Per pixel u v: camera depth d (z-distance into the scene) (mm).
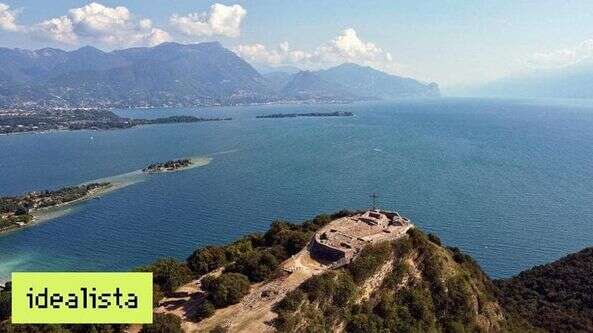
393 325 98812
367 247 109562
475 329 111875
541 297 156500
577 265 170625
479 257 187500
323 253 110938
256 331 83438
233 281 95000
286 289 95188
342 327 93938
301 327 86688
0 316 98188
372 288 104250
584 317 141875
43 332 83625
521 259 186250
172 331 82562
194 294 99438
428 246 120938
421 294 109438
